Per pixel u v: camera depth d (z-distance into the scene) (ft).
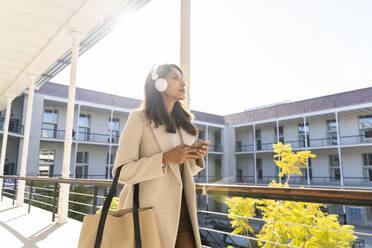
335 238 9.93
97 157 56.75
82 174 54.34
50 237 10.36
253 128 53.83
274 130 59.21
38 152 47.06
